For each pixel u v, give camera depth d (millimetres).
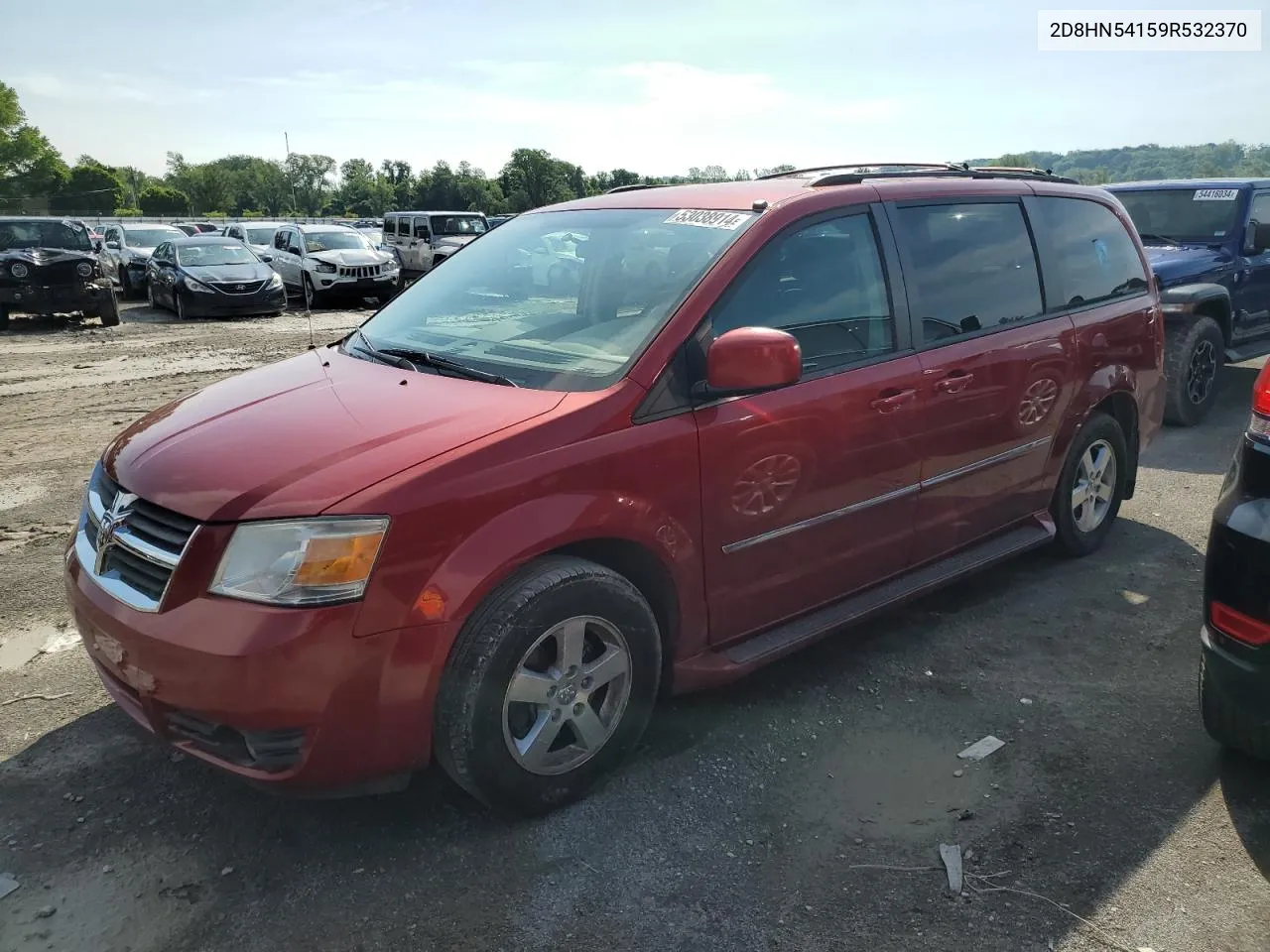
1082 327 4477
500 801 2760
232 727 2457
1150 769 3080
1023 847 2709
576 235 3742
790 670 3748
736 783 3025
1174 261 7879
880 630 4102
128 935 2422
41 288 15102
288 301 20344
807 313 3373
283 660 2367
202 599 2459
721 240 3311
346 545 2416
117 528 2723
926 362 3691
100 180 111500
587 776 2918
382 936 2408
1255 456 2717
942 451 3812
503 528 2607
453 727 2609
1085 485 4762
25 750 3219
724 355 2863
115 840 2773
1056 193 4570
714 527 3098
